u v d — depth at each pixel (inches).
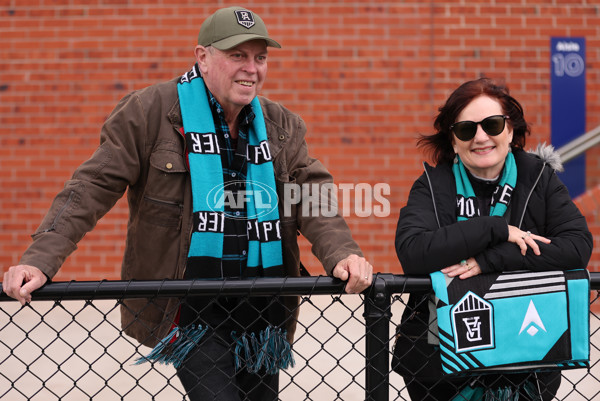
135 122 139.6
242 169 144.8
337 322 309.7
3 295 120.2
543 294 124.6
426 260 126.6
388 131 355.6
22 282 120.4
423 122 355.6
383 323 125.5
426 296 128.7
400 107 355.3
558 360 123.7
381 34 354.6
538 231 137.8
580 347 124.1
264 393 148.0
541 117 356.5
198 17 353.4
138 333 147.8
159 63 354.6
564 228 133.6
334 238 139.9
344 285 124.8
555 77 355.3
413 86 355.3
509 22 355.3
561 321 124.1
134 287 120.6
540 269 126.6
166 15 353.4
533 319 123.9
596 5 355.3
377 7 354.3
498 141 135.6
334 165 356.2
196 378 136.6
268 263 142.7
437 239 126.6
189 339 134.0
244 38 134.6
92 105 355.9
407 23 354.6
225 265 142.9
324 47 354.3
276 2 353.4
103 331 301.7
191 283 121.4
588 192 352.2
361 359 267.0
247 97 139.7
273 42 138.3
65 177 357.1
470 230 125.8
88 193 134.5
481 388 135.3
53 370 255.8
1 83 355.3
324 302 345.7
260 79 141.2
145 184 143.4
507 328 123.5
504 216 138.2
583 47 355.9
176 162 140.4
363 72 354.6
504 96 139.7
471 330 123.4
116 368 260.1
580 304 125.0
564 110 356.5
